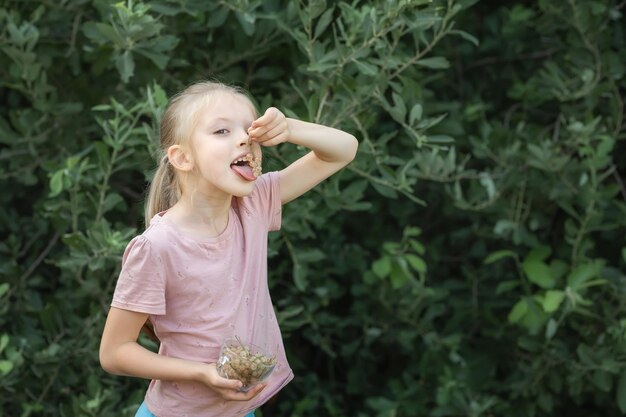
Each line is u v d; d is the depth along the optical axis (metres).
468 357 4.98
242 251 2.86
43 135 4.53
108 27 3.87
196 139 2.75
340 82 3.99
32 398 4.45
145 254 2.70
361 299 5.03
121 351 2.76
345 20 4.01
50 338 4.47
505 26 4.97
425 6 4.05
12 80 4.55
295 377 5.10
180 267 2.72
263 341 2.85
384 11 3.78
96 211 4.29
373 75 3.92
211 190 2.78
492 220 4.85
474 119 4.89
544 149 4.49
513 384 4.78
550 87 4.82
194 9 4.12
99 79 4.60
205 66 4.70
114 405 4.36
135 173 4.92
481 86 5.24
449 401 4.70
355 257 4.91
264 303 2.88
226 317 2.75
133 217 4.86
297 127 2.91
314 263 4.85
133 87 4.48
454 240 5.02
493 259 4.75
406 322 4.93
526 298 4.63
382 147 4.22
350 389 5.10
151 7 4.02
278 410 5.16
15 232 4.79
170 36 4.02
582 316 4.69
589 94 4.71
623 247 5.04
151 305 2.71
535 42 5.14
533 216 4.80
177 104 2.83
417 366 4.98
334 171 3.05
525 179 4.65
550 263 5.02
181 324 2.76
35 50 4.49
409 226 5.15
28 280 4.67
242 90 3.07
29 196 4.97
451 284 5.01
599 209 4.62
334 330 4.93
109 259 4.23
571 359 4.66
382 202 5.12
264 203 2.98
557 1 4.73
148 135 3.90
